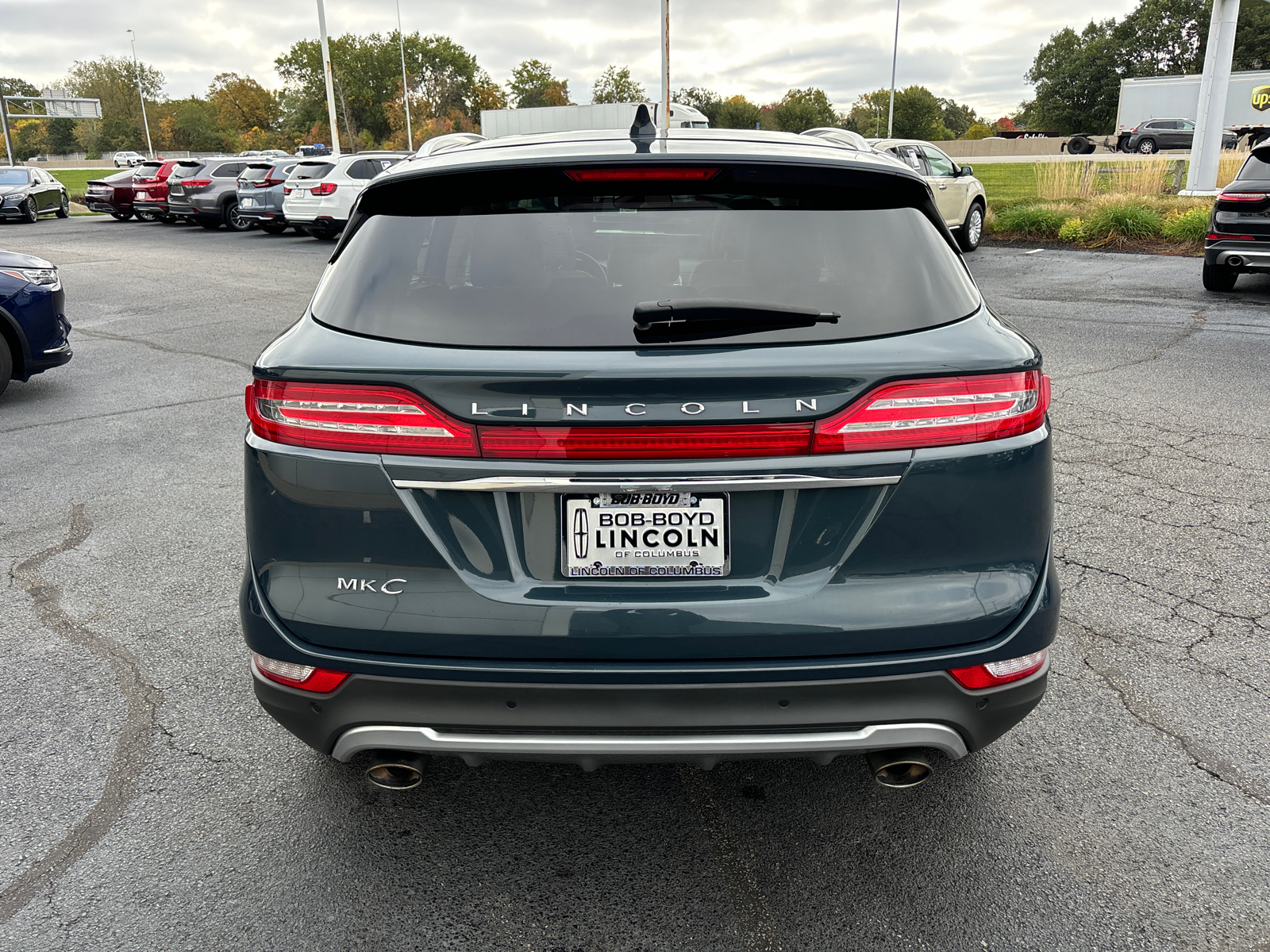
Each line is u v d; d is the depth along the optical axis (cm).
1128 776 263
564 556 189
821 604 189
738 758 195
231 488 521
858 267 204
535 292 197
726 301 184
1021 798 254
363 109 11356
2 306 701
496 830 245
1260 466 515
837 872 228
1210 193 1869
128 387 782
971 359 188
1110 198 1770
